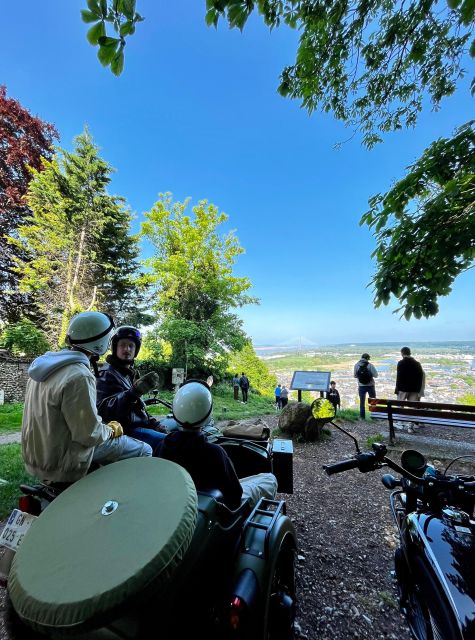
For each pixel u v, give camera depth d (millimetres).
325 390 7496
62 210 16953
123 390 2760
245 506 1907
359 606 2123
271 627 1668
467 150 2941
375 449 1812
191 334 18125
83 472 1804
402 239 3053
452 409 5441
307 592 2250
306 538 2959
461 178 2848
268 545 1609
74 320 2064
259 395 21500
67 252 17281
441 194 2836
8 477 4320
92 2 1518
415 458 1809
